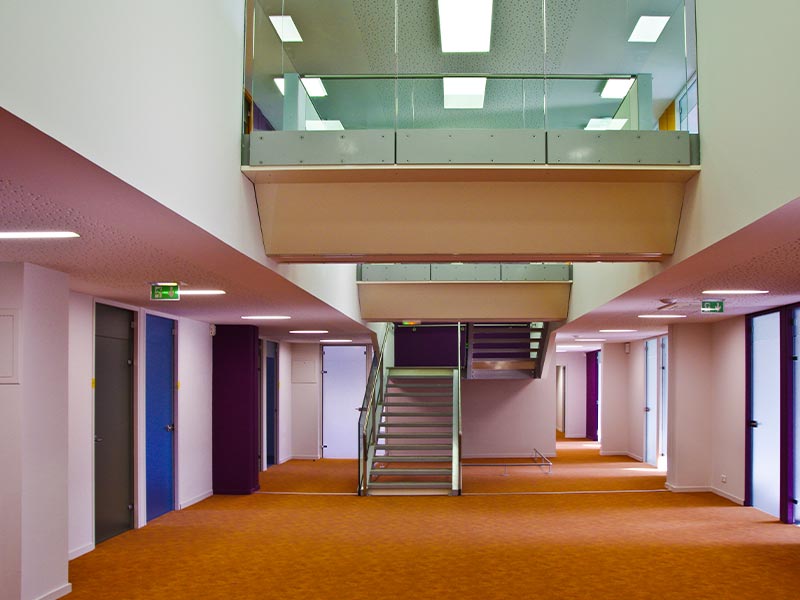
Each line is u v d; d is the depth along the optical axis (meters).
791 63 3.74
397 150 5.54
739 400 10.92
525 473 14.57
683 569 7.04
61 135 2.74
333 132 5.55
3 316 5.80
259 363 15.33
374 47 5.83
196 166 4.41
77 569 7.11
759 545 8.06
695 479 12.02
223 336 12.18
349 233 6.01
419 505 10.72
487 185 5.84
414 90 5.74
